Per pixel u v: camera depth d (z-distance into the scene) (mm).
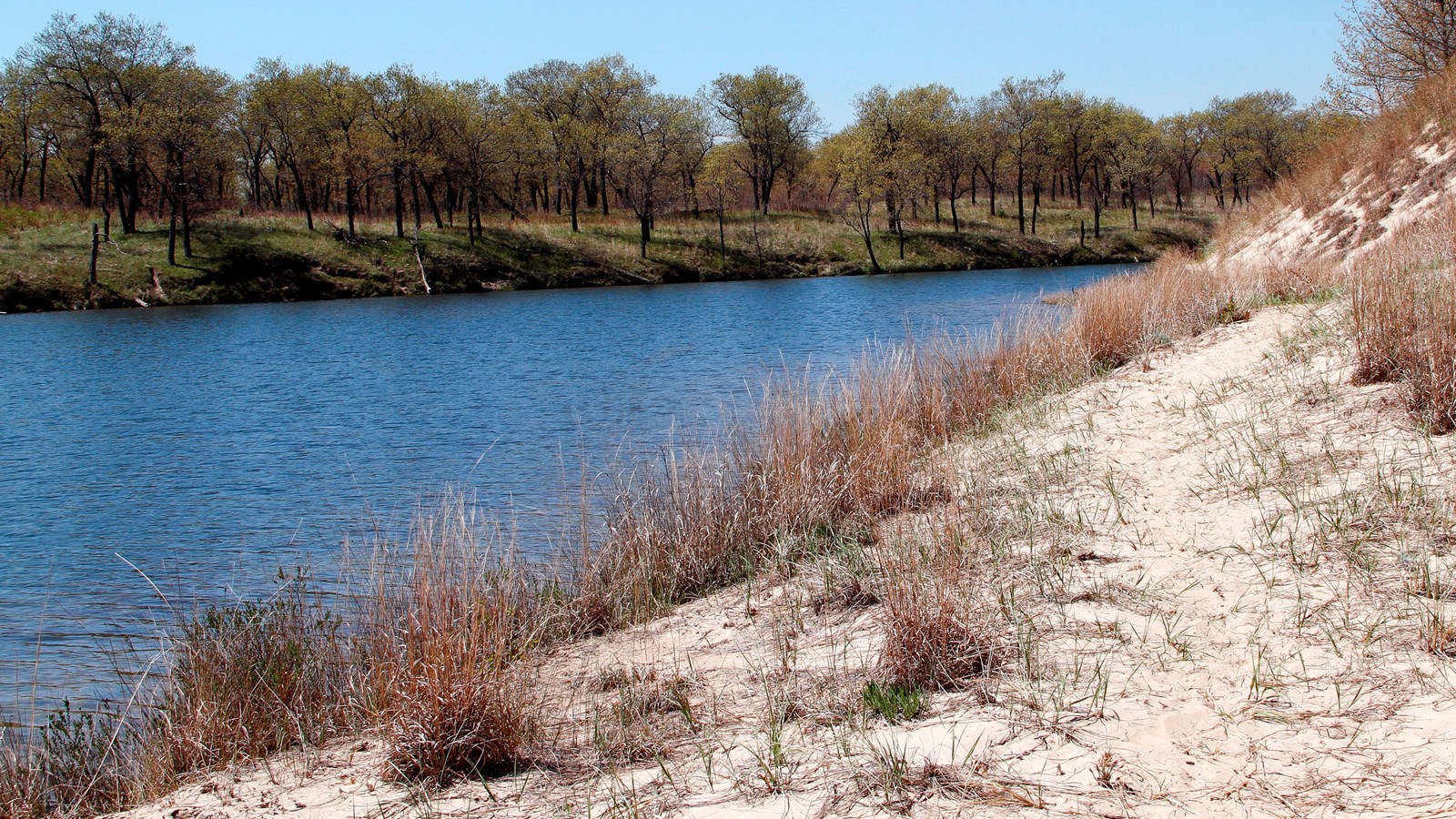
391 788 4637
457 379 22984
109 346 30609
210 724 5652
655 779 4320
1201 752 3730
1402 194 16406
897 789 3799
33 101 52750
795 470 8648
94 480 14188
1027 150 75188
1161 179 86750
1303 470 6480
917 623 4840
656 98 69375
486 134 57000
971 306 36312
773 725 4594
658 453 13453
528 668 5707
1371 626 4379
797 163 77688
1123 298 13688
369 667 6230
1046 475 8016
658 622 7172
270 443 16422
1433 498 5500
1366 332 7711
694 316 36906
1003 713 4289
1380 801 3217
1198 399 9031
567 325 34844
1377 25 21344
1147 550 6000
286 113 57188
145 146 46781
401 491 12852
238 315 40250
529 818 4121
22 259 44625
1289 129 71812
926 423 10672
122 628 8445
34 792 5336
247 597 8977
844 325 31719
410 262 51906
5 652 7879
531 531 9898
